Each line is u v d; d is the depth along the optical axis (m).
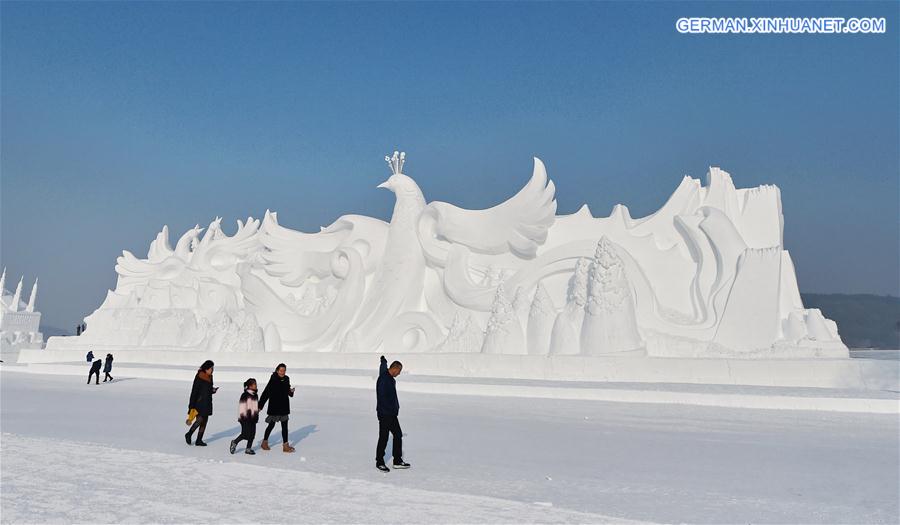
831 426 10.83
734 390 14.10
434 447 9.12
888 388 14.35
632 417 12.03
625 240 22.86
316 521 5.46
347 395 16.30
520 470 7.62
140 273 35.41
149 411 13.46
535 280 22.86
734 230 21.52
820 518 5.72
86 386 19.86
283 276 28.98
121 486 6.68
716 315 20.48
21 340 44.91
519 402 14.39
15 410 13.63
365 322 25.28
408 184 26.52
